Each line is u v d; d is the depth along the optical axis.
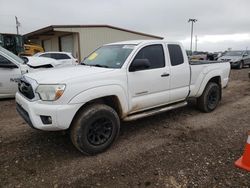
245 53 21.20
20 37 18.47
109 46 5.00
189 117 5.61
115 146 4.06
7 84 7.25
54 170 3.33
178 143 4.16
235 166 3.30
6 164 3.49
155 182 3.04
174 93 4.94
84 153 3.68
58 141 4.27
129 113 4.27
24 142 4.23
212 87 5.86
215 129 4.81
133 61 4.21
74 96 3.44
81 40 21.39
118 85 3.91
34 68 7.75
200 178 3.10
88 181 3.08
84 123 3.55
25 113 3.81
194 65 5.36
